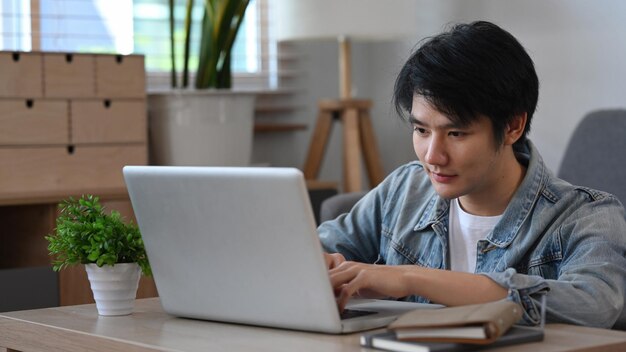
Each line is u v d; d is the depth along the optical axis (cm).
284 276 142
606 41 356
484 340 122
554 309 146
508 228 170
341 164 436
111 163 327
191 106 339
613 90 354
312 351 129
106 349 146
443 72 153
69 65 319
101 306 167
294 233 138
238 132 348
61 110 318
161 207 155
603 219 164
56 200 301
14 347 167
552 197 170
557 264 167
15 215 320
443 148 156
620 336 135
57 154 318
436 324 124
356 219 199
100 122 325
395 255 186
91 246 165
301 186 135
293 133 424
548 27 374
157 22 387
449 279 147
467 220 175
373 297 156
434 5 409
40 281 292
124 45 380
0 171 309
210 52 352
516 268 170
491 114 155
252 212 142
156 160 348
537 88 164
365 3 362
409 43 416
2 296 286
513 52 158
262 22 416
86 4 371
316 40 386
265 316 147
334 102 380
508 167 170
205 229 150
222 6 345
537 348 126
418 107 157
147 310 173
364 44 436
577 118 366
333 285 147
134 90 329
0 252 329
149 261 162
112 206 311
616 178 296
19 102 311
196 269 154
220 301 153
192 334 146
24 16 359
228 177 142
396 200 193
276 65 418
